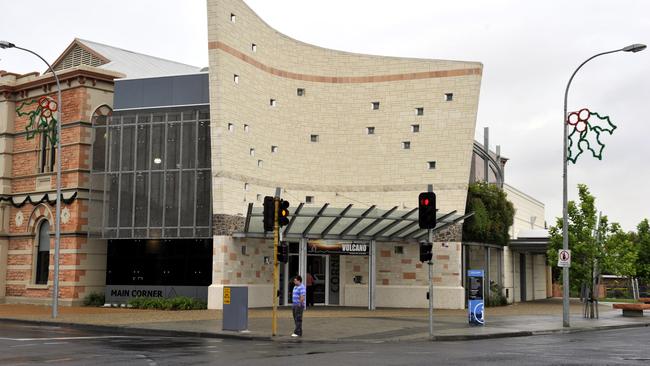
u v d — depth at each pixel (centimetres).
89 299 3409
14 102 3850
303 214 2908
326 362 1392
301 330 2047
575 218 3209
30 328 2302
